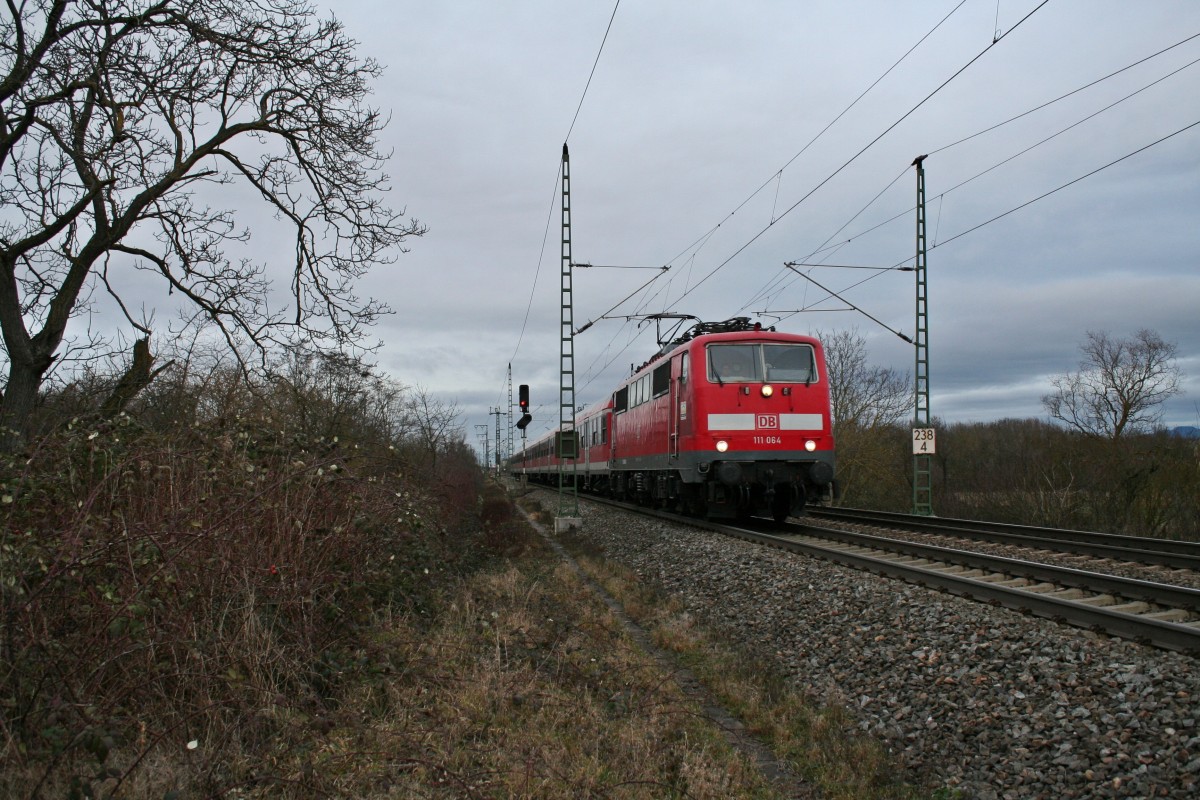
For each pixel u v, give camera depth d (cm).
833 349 3472
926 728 568
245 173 1059
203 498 523
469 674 612
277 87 1041
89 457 512
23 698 394
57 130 881
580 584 1191
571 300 2169
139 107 914
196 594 491
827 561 1073
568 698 602
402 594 765
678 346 1772
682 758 521
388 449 878
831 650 746
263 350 1066
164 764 396
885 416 3397
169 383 820
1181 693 505
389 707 543
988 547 1295
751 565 1116
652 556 1409
